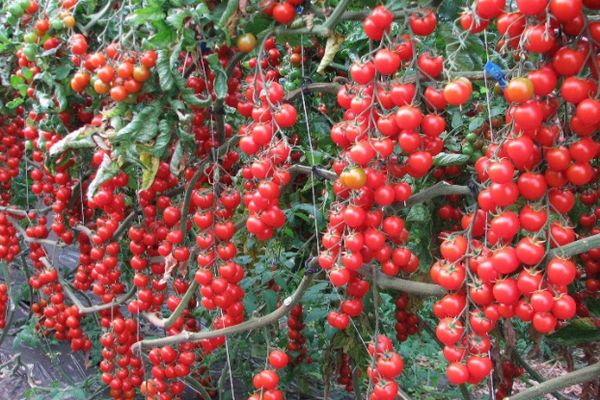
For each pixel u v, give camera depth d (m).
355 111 1.03
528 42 0.83
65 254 4.07
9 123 2.34
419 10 1.00
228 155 1.57
